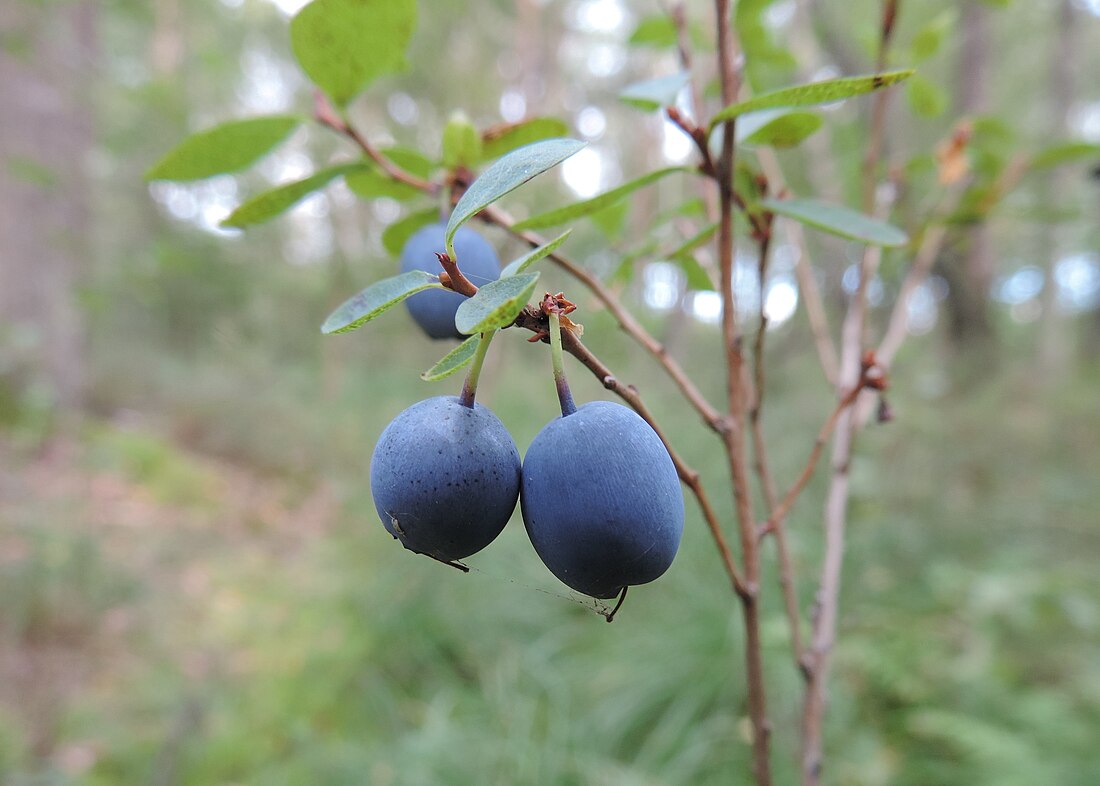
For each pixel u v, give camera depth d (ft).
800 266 0.31
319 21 0.20
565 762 0.50
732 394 0.20
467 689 0.62
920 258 0.33
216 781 0.50
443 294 0.19
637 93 0.19
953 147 0.32
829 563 0.25
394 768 0.50
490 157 0.23
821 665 0.23
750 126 0.20
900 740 0.50
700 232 0.21
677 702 0.53
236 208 0.21
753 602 0.19
